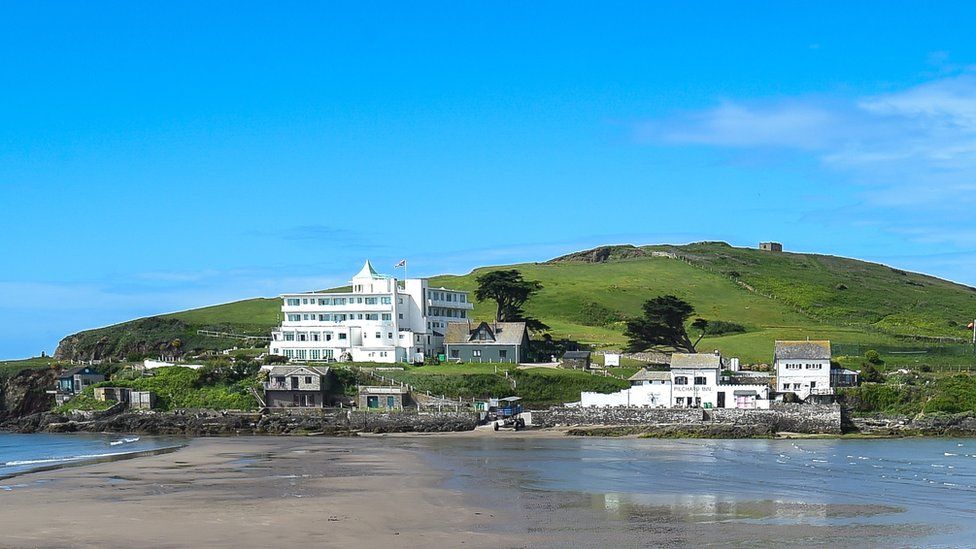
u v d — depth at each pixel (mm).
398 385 168500
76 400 175500
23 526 69312
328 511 75875
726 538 67062
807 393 159875
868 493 87125
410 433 154625
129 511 75625
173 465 108312
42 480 94812
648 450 124812
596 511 77000
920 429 151750
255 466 106938
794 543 65688
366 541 64938
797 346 166375
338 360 191625
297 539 65375
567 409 157250
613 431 148875
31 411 190375
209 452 124500
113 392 174250
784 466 106625
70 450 131000
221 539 65188
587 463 109312
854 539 67000
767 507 79125
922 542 66250
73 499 82000
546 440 141000
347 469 103812
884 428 153125
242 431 159375
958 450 126500
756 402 153875
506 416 159000
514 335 191375
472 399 165750
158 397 173375
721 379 166125
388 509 76938
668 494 85750
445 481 93875
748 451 123688
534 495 84938
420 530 68750
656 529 69875
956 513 77062
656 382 159500
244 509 76625
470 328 195125
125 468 105250
